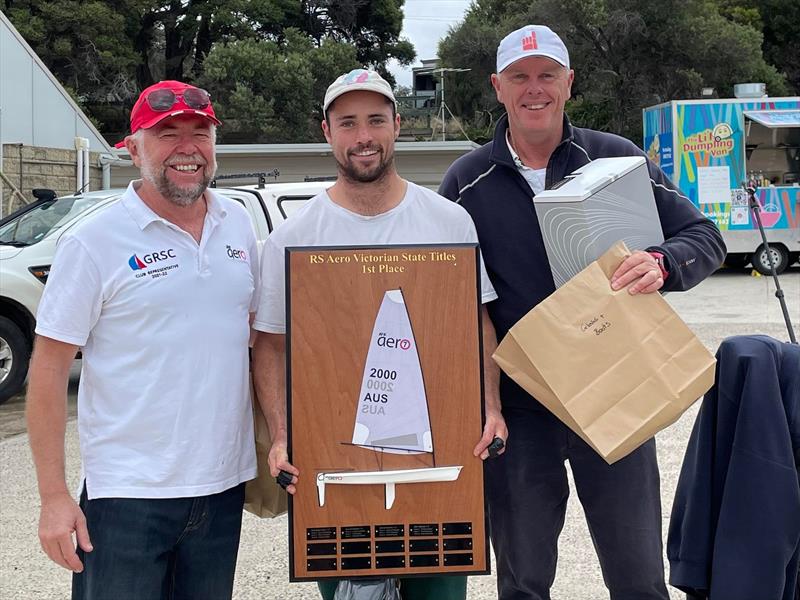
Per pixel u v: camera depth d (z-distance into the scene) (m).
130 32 34.91
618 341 2.16
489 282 2.53
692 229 2.54
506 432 2.26
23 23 30.03
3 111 12.86
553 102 2.52
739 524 2.18
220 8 36.56
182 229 2.15
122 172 16.42
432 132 35.62
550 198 2.25
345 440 2.10
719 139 14.69
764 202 14.79
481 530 2.12
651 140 15.74
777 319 10.14
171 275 2.09
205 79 33.94
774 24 35.78
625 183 2.31
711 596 2.24
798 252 15.88
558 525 2.65
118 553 2.05
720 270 16.66
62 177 12.82
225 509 2.19
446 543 2.11
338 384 2.10
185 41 37.41
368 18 40.19
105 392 2.07
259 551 3.88
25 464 5.19
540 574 2.61
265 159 18.25
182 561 2.21
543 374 2.15
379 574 2.10
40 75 13.72
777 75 31.23
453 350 2.12
